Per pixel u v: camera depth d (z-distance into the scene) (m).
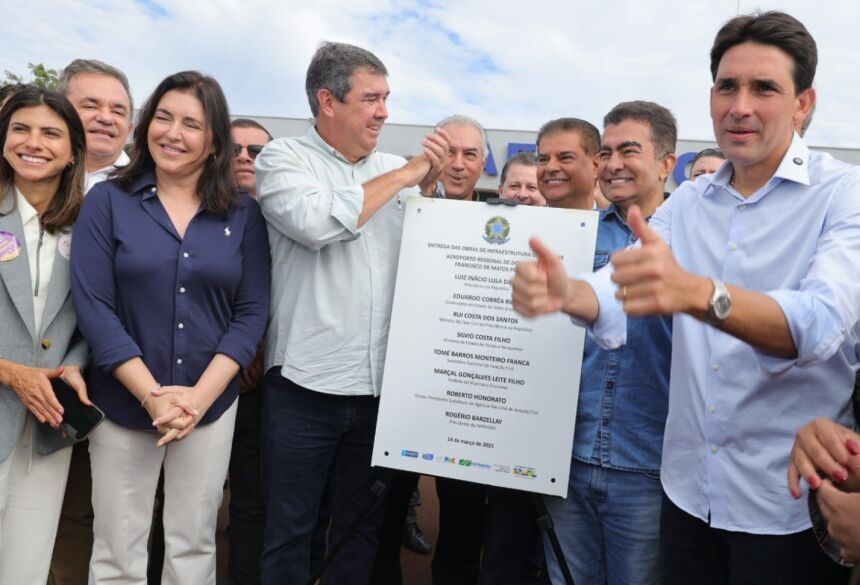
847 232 1.55
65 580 2.82
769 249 1.72
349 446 2.68
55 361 2.39
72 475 2.80
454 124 3.65
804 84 1.67
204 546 2.53
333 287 2.53
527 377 2.35
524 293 1.45
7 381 2.25
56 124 2.37
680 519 1.91
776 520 1.68
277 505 2.57
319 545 3.21
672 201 2.05
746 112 1.64
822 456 1.44
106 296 2.38
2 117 2.37
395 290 2.49
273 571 2.56
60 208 2.46
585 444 2.34
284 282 2.63
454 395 2.41
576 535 2.41
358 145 2.62
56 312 2.41
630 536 2.26
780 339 1.39
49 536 2.45
